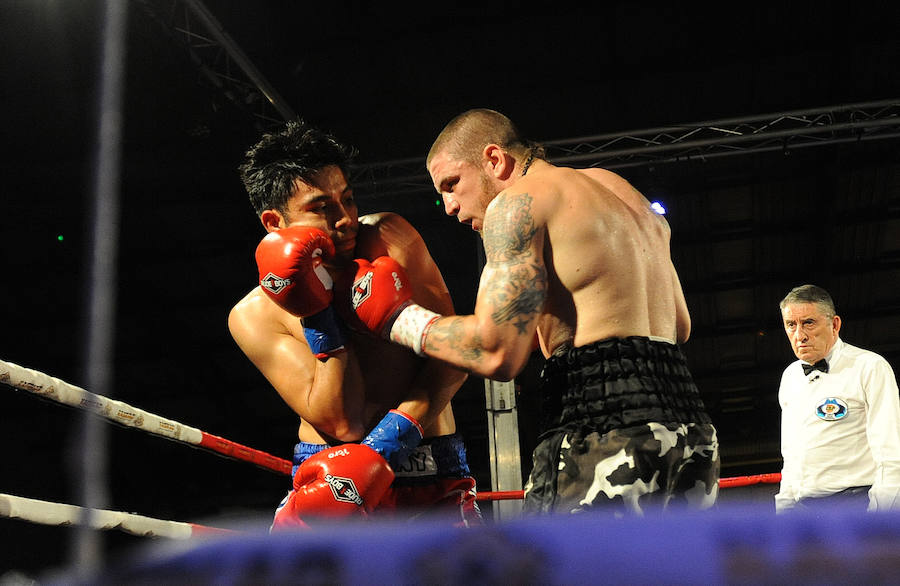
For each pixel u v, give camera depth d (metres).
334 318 1.96
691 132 9.21
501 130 1.94
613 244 1.72
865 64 9.06
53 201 10.66
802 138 9.16
